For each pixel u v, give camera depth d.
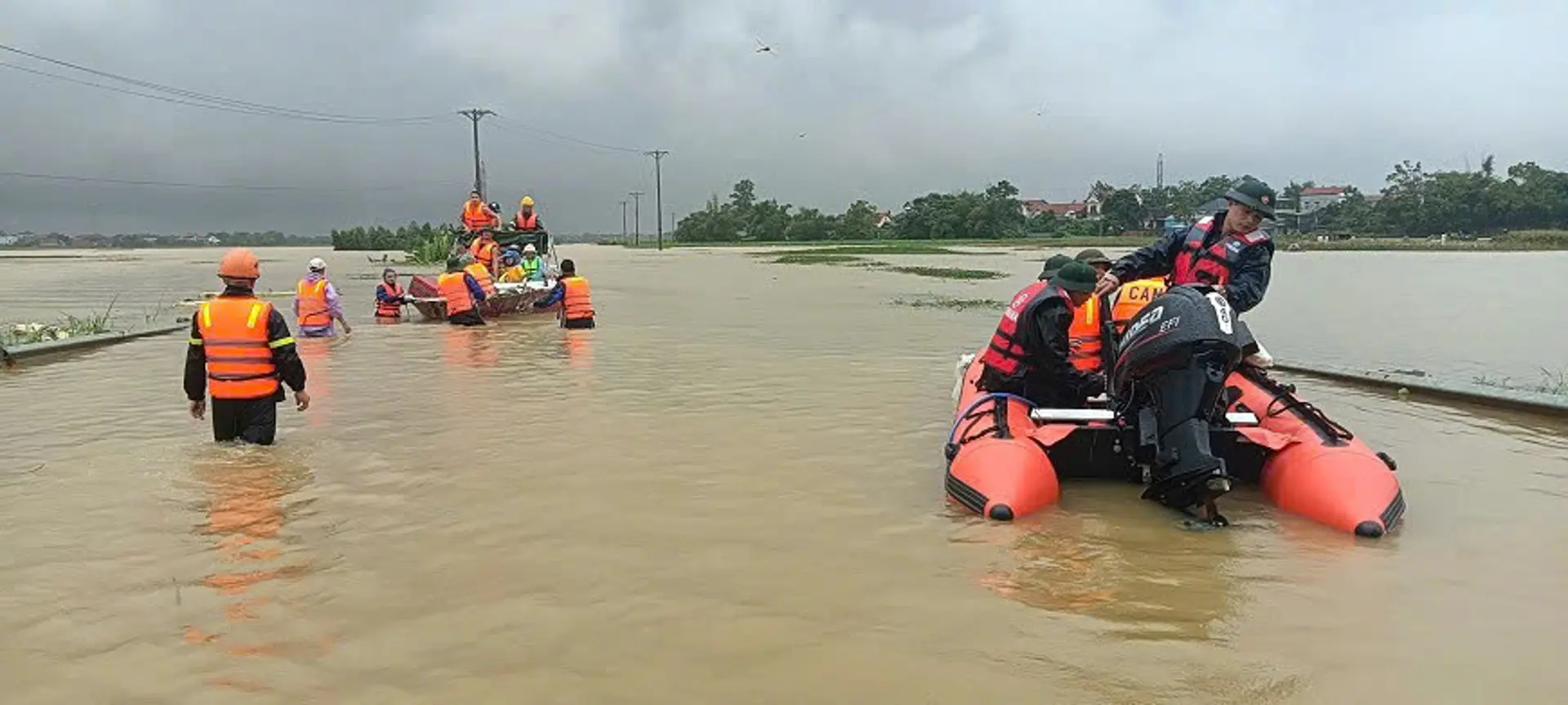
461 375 11.12
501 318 18.84
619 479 6.52
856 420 8.47
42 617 4.29
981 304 22.28
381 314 18.25
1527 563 4.86
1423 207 92.94
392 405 9.16
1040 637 4.04
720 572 4.81
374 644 4.02
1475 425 8.38
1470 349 13.77
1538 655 3.85
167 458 7.10
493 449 7.35
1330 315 19.14
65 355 13.09
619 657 3.89
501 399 9.52
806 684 3.65
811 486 6.36
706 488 6.31
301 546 5.20
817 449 7.37
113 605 4.43
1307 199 122.88
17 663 3.85
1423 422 8.52
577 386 10.27
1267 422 6.41
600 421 8.42
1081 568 4.82
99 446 7.52
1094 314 7.53
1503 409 9.02
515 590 4.59
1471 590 4.51
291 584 4.66
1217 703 3.49
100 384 10.61
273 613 4.32
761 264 49.25
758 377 10.88
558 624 4.20
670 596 4.50
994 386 7.02
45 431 8.07
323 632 4.13
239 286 7.55
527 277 20.48
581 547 5.17
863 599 4.46
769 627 4.16
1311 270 37.16
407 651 3.95
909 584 4.63
